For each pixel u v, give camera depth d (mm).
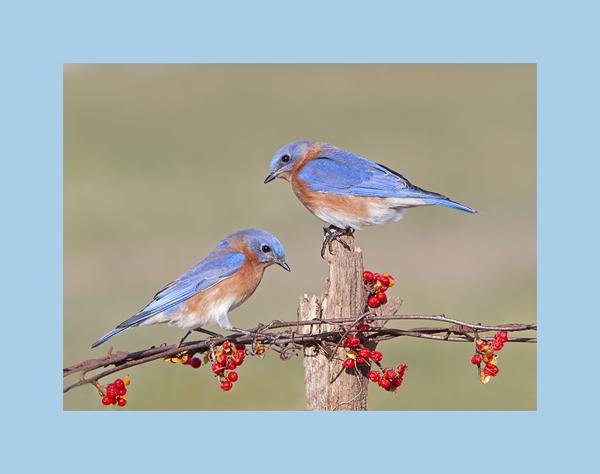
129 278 17625
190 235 19578
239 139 27719
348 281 9281
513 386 13867
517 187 22391
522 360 14922
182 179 23609
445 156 25109
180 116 30969
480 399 13469
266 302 16484
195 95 34156
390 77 36469
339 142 26672
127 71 38125
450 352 15039
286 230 19547
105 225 20234
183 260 18359
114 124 29875
